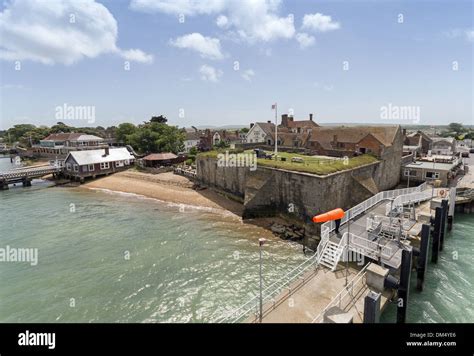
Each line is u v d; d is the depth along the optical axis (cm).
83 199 4703
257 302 1914
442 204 2539
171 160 6894
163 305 1925
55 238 3039
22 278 2259
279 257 2558
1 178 5350
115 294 2053
